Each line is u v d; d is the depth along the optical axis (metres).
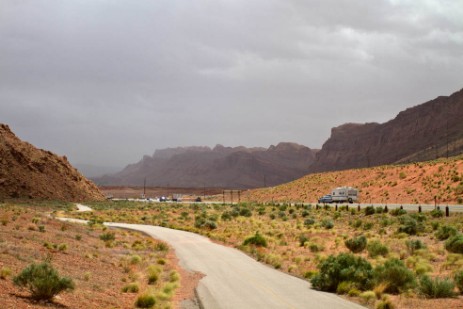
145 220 74.94
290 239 44.03
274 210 83.62
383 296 17.89
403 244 35.06
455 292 19.05
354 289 19.64
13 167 132.62
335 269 21.20
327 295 19.66
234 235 48.72
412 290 19.44
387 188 93.88
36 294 15.94
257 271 27.09
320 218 63.12
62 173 152.25
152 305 17.98
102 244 37.59
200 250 38.34
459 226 40.75
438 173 85.69
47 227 39.06
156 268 26.58
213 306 17.75
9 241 26.80
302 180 147.88
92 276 22.91
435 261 27.80
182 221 74.31
